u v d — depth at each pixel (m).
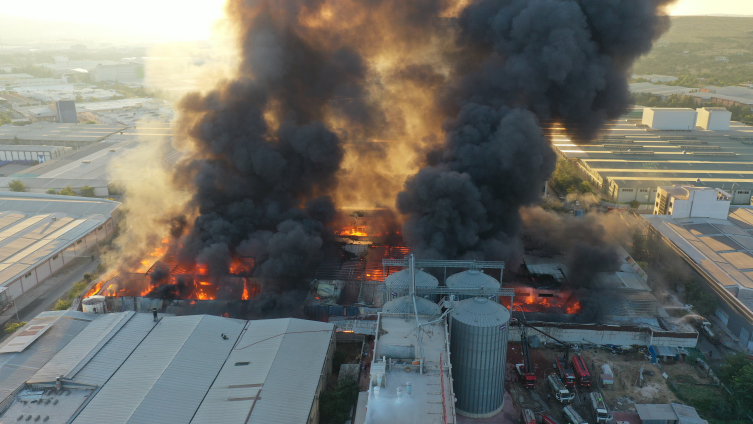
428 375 51.34
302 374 57.91
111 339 64.12
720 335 74.75
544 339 71.75
